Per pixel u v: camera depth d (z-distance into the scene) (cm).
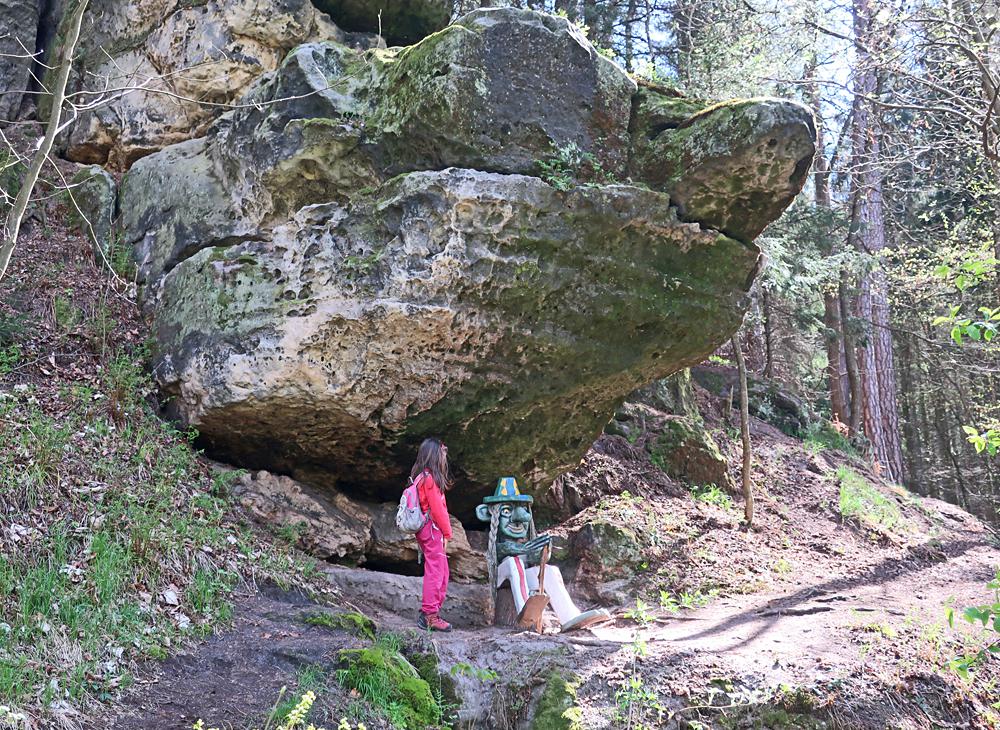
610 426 1084
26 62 993
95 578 496
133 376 708
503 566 671
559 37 677
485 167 658
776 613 737
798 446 1358
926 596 843
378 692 474
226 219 750
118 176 929
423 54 662
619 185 671
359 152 683
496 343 686
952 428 2772
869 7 1280
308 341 659
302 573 632
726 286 729
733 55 1241
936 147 1297
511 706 514
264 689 460
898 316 2027
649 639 645
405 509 609
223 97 894
